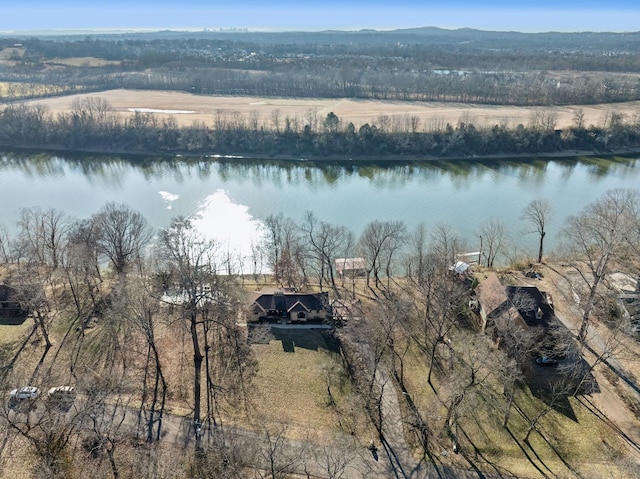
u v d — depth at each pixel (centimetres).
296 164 18212
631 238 9594
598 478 5703
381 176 17100
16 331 8162
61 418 6322
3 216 13638
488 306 8269
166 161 18400
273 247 11556
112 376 7144
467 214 13962
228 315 8312
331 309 8756
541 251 10756
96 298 9150
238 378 7275
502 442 6269
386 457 6034
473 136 19138
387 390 7144
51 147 19538
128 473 5678
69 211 13912
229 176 16912
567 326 8331
